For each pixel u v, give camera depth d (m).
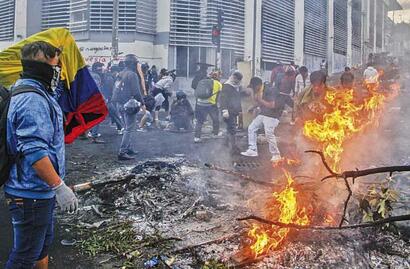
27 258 2.37
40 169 2.19
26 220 2.32
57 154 2.40
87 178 5.59
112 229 3.79
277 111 6.86
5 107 2.29
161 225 3.85
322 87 6.19
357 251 3.21
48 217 2.40
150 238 3.55
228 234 3.56
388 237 3.39
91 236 3.67
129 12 20.62
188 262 3.15
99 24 20.69
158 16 21.59
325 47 24.19
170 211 4.15
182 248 3.31
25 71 2.33
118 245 3.46
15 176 2.31
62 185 2.26
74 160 6.93
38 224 2.35
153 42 21.80
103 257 3.28
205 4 21.83
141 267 3.09
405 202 3.88
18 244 2.37
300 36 25.38
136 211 4.23
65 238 3.64
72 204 2.28
